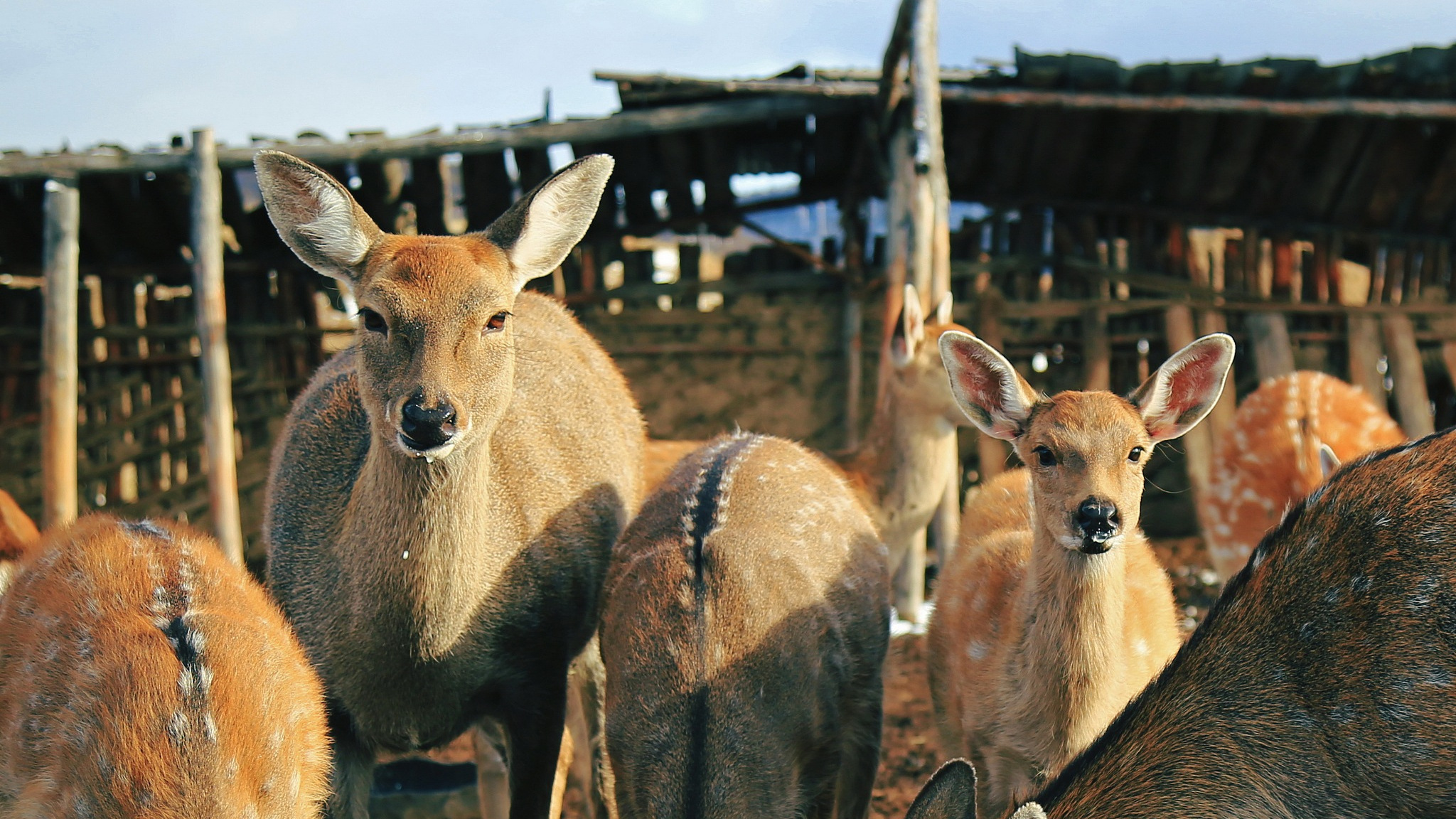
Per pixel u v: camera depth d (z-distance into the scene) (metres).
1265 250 10.01
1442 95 8.66
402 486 3.61
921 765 5.73
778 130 9.61
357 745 3.96
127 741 2.91
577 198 3.83
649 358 10.10
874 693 4.41
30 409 9.34
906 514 6.47
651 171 9.67
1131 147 9.37
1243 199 9.80
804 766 3.86
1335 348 9.94
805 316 10.18
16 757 3.23
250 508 9.45
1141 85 8.62
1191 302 9.81
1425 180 9.47
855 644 4.29
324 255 3.64
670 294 10.12
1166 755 3.15
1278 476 6.64
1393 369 9.69
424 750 4.10
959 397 4.18
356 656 3.81
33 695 3.24
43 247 9.41
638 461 5.41
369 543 3.71
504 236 3.71
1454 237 9.80
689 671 3.65
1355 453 6.44
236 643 3.20
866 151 9.41
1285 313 9.80
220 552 3.91
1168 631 4.35
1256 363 9.73
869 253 10.26
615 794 3.83
